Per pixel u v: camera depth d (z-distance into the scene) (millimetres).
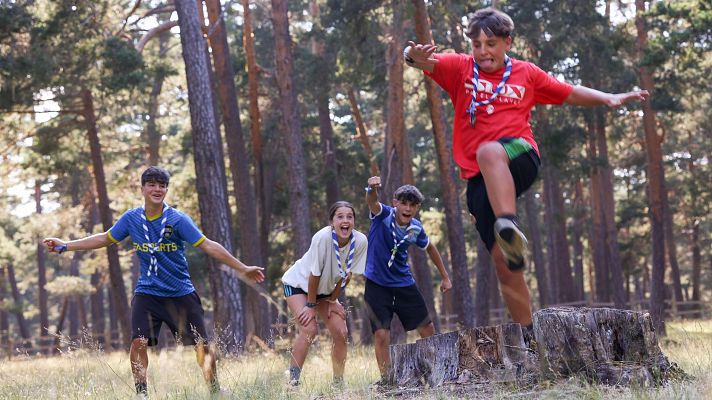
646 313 6371
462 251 22969
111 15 27906
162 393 7016
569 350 6117
